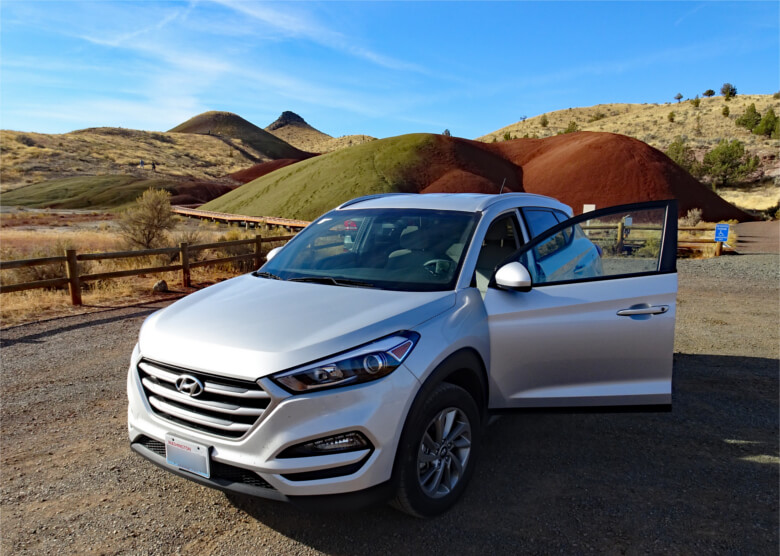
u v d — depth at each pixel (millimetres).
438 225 3791
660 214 3398
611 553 2736
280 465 2449
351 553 2742
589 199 58656
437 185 63344
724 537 2867
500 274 3240
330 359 2541
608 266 3619
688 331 7449
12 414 4547
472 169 68125
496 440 4039
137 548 2805
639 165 60219
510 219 4098
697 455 3812
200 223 46469
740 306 9180
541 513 3086
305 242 4203
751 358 6164
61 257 8883
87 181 79375
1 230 32219
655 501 3217
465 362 3006
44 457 3805
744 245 22344
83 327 7527
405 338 2740
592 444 3980
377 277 3484
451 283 3299
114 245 18359
